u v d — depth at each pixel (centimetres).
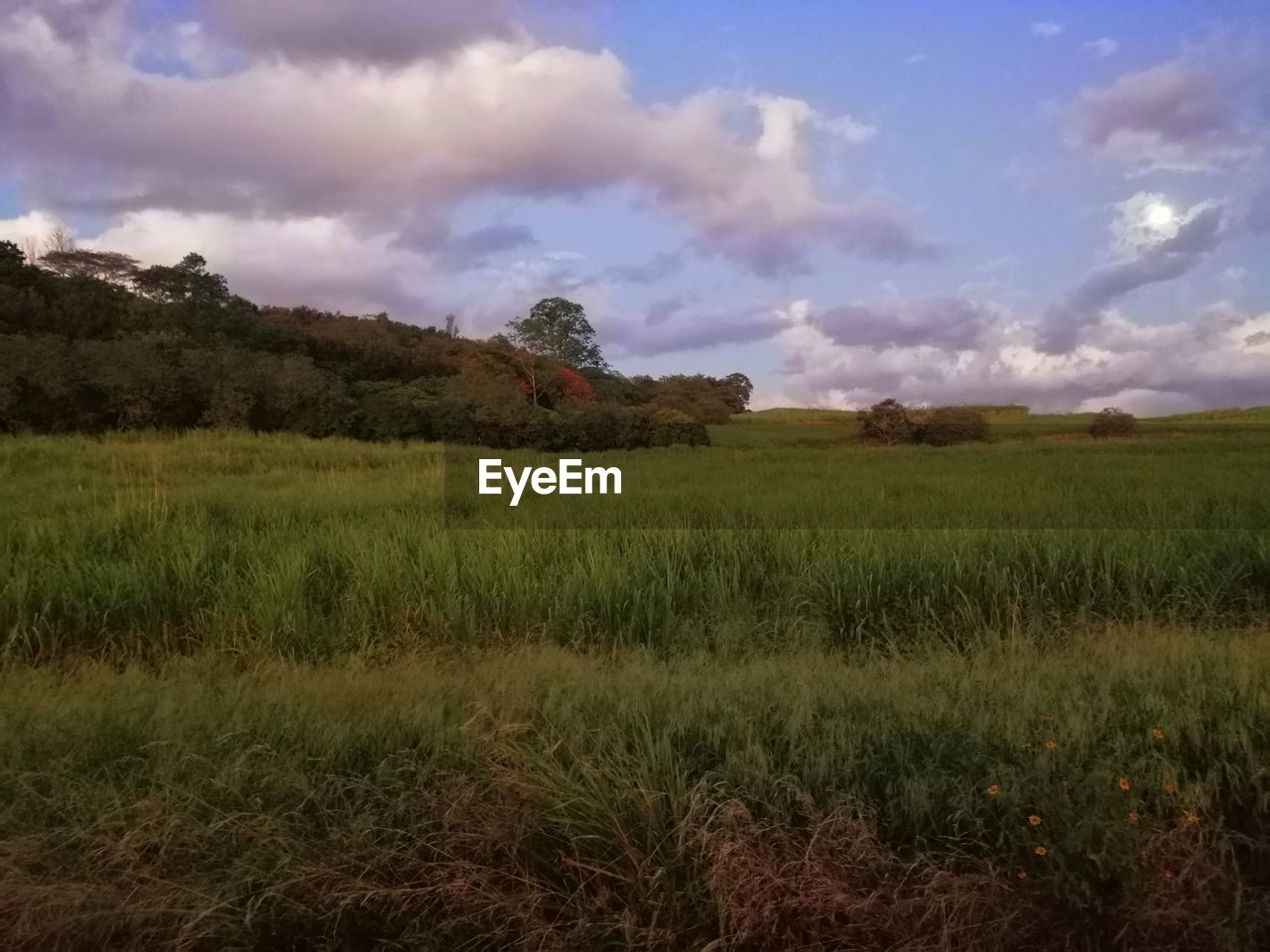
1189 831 293
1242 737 324
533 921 267
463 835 290
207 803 302
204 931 259
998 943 262
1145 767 317
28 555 726
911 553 755
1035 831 289
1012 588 694
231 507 1075
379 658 601
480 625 655
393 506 1142
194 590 678
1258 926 263
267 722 365
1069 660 478
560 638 636
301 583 669
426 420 3541
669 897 273
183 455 1900
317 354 5384
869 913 270
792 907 271
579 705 382
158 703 398
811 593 705
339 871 277
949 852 290
